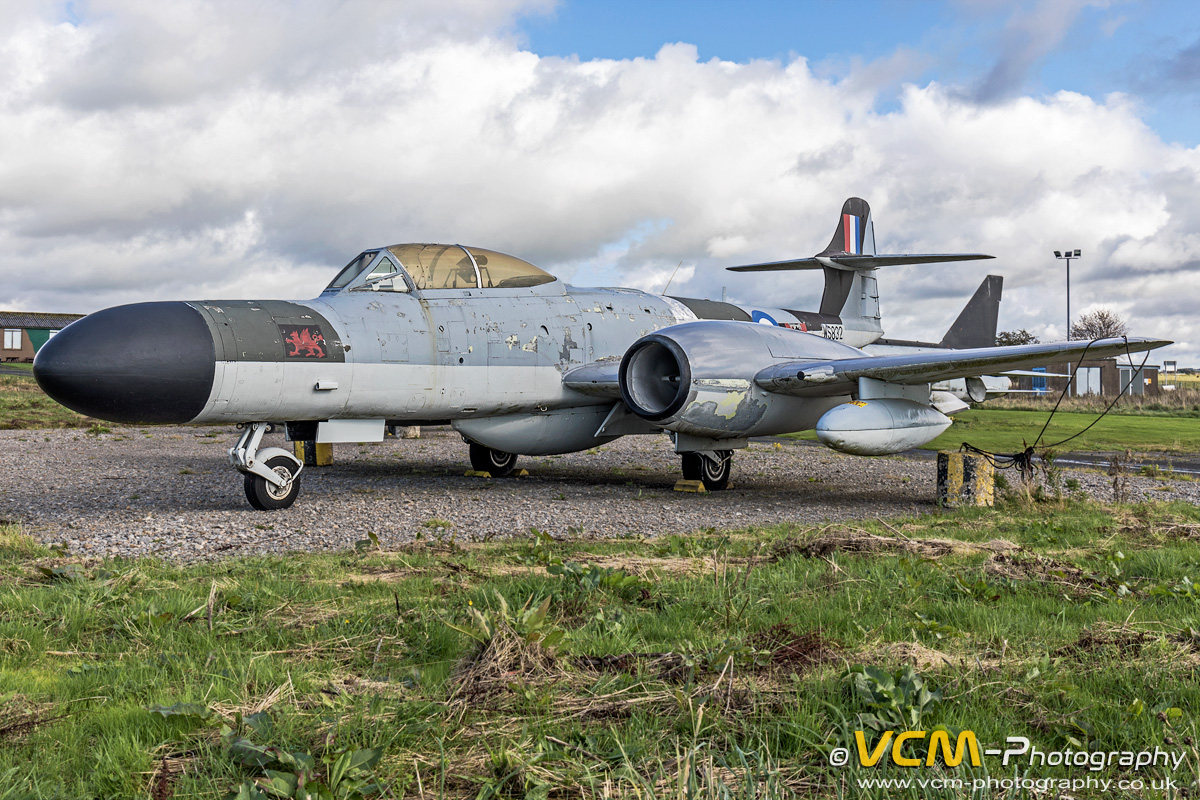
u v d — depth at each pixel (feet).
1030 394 130.00
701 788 6.75
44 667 10.21
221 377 23.76
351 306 27.76
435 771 7.27
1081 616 12.57
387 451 50.93
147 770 7.23
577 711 8.48
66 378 22.06
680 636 11.35
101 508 26.61
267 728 7.84
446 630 11.13
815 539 18.25
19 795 6.71
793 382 29.86
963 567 15.96
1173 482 37.58
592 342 34.22
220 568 16.34
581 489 33.40
